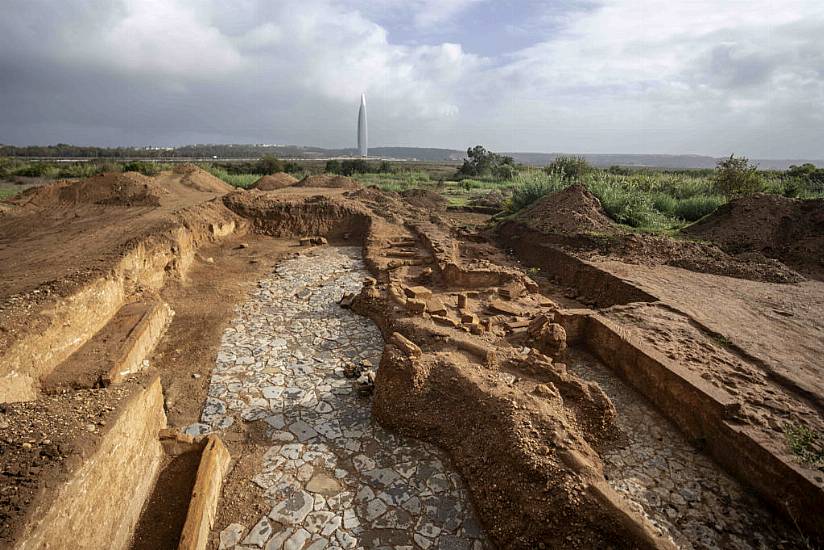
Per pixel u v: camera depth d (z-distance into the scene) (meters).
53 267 7.32
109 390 4.04
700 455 4.58
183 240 10.88
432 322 6.89
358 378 6.21
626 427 5.03
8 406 3.53
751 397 4.61
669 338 5.91
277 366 6.51
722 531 3.70
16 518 2.44
